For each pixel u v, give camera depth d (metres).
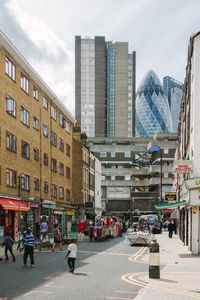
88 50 168.38
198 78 20.72
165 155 87.06
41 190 37.84
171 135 95.06
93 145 93.06
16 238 29.59
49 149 41.31
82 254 20.34
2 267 14.48
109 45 176.12
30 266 14.77
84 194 54.19
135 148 93.62
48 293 9.39
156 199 85.88
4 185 28.11
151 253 11.95
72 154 52.78
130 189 88.38
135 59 177.25
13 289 9.89
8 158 29.14
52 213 40.88
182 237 32.34
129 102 172.75
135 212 86.31
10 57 30.06
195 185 19.83
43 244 24.00
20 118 32.31
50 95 41.62
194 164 20.44
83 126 164.62
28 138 34.34
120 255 20.06
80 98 165.88
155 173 86.69
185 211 27.47
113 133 169.50
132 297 9.02
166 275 12.56
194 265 15.51
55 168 43.69
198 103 20.61
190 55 23.34
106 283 10.97
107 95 172.50
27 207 31.38
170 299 8.55
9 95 29.73
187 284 10.68
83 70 167.50
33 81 36.12
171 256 19.41
